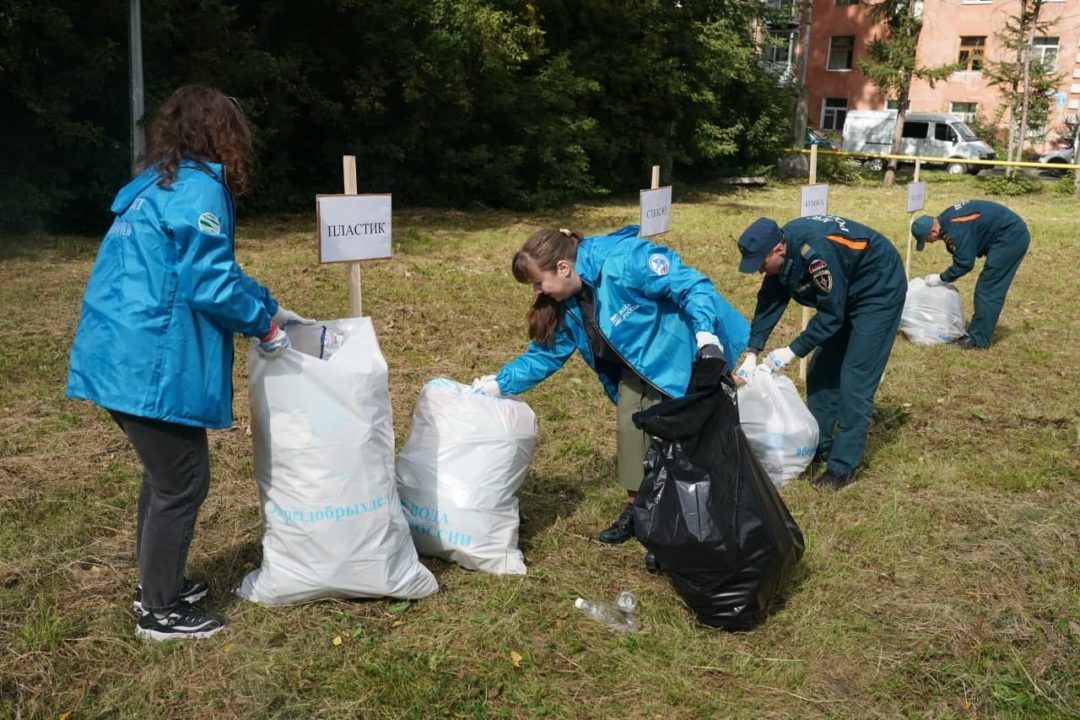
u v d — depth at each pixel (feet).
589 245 11.28
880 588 11.48
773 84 76.02
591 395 18.88
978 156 95.71
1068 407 18.83
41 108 35.12
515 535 11.64
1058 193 70.38
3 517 12.23
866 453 16.06
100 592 10.61
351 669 9.37
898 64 79.20
